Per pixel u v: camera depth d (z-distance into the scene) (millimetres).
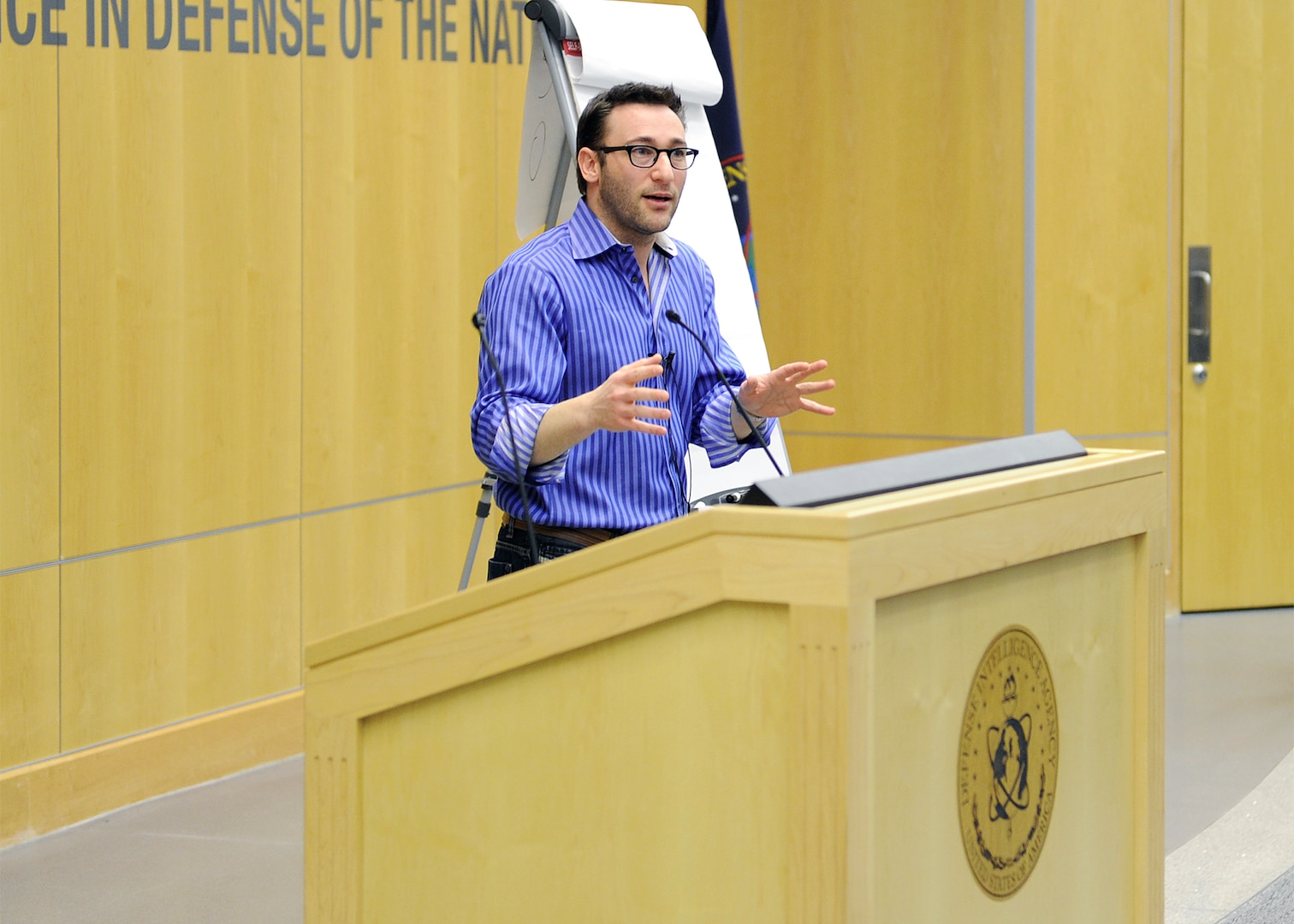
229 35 5738
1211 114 8633
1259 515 8922
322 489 6273
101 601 5395
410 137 6570
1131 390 8531
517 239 7156
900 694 2025
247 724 5977
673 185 3480
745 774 1998
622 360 3504
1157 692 2582
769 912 1986
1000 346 8297
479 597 2189
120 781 5469
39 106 5051
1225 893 4473
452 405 6887
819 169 8656
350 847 2322
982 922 2197
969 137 8289
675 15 4977
